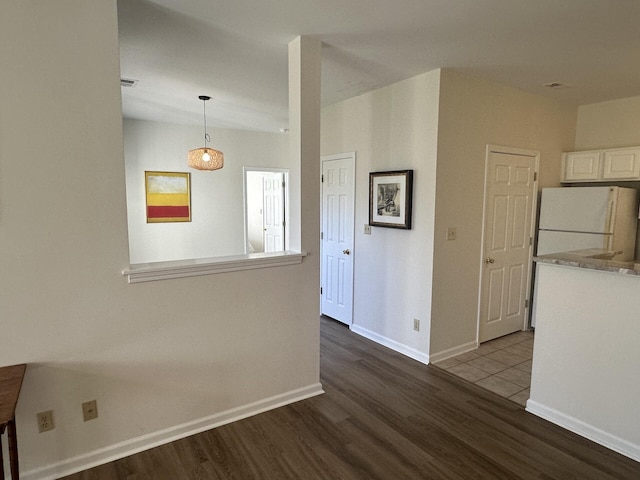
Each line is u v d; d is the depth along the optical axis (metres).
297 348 2.69
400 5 2.09
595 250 2.86
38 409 1.88
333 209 4.36
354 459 2.11
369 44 2.61
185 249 5.59
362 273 4.00
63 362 1.91
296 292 2.64
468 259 3.51
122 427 2.11
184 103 4.27
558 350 2.42
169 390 2.22
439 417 2.52
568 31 2.41
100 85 1.87
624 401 2.14
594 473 2.00
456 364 3.33
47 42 1.74
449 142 3.20
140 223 5.26
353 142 3.97
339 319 4.44
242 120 5.16
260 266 2.46
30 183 1.77
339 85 3.51
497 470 2.03
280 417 2.50
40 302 1.83
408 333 3.51
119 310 2.03
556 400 2.44
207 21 2.30
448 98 3.15
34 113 1.75
